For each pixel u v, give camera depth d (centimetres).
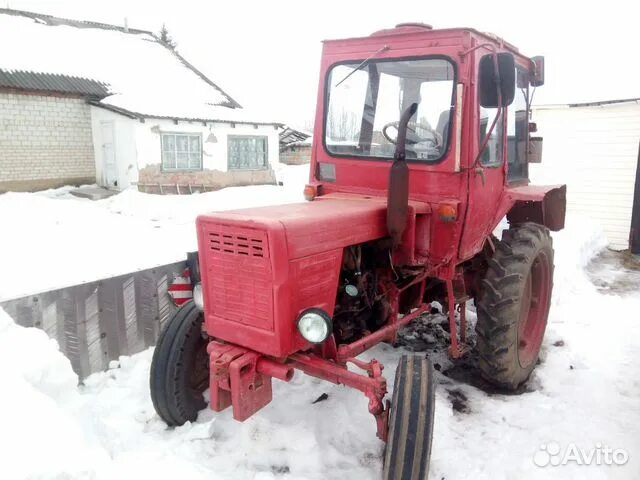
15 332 296
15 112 1319
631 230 854
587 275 700
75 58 1546
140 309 399
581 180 916
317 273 256
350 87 350
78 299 356
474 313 512
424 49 315
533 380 391
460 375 396
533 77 430
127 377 371
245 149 1591
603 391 368
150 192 1370
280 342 241
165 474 254
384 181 334
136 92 1511
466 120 306
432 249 322
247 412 251
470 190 313
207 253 260
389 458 236
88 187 1449
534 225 395
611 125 874
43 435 235
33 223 893
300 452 289
